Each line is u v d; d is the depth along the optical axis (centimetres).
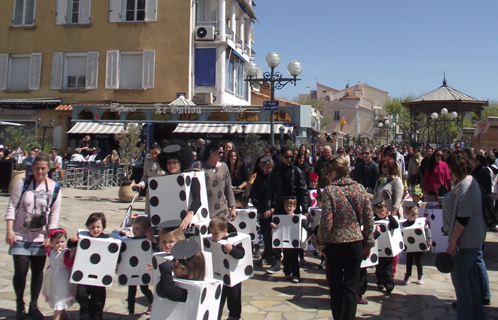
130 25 2262
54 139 2270
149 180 435
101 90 2275
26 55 2339
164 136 2250
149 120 2133
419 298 541
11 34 2344
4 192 1480
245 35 3125
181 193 424
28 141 1744
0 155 1514
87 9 2300
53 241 414
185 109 2083
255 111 2094
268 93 3291
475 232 423
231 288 428
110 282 405
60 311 414
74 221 1002
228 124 2088
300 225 594
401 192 597
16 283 437
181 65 2231
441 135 4522
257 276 626
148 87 2239
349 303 409
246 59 2705
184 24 2236
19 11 2350
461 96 2723
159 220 430
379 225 540
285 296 539
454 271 430
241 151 1519
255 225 613
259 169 679
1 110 2314
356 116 6247
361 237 421
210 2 2461
